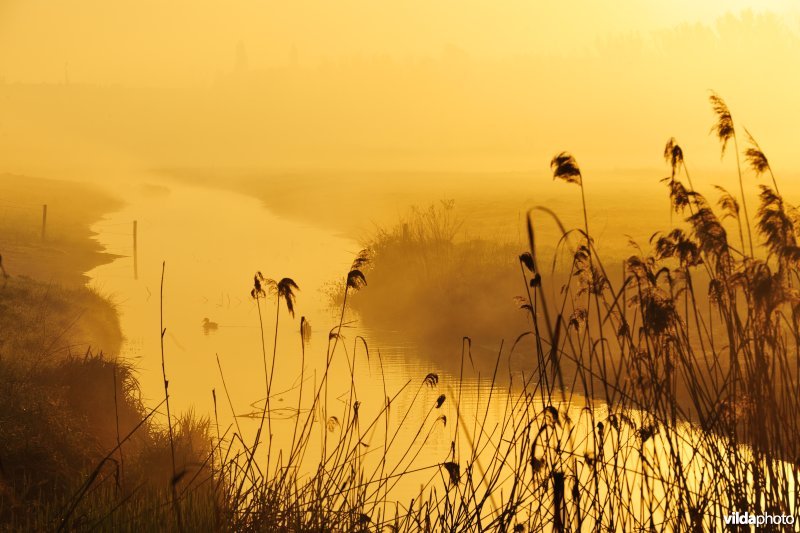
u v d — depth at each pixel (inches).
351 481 310.8
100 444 542.6
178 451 478.3
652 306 242.4
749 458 253.3
